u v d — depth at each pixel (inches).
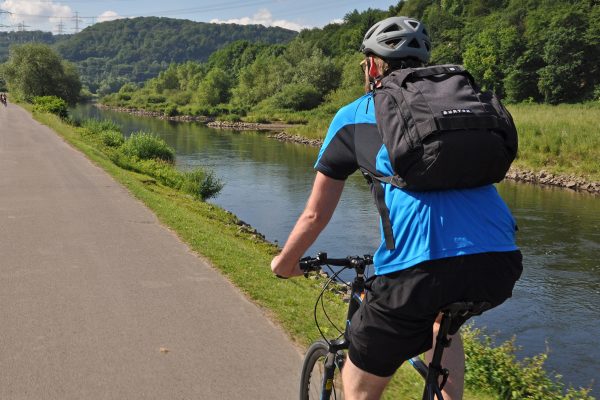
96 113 4185.5
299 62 4552.2
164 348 173.2
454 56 3976.4
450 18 4751.5
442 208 74.1
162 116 4131.4
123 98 6018.7
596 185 1161.4
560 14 3041.3
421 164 72.1
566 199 1034.7
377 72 87.1
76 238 315.6
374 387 83.1
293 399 145.3
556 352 396.8
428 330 79.4
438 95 75.2
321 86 3934.5
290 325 197.2
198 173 832.3
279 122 3299.7
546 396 179.5
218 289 233.5
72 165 660.7
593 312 475.2
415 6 5925.2
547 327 442.3
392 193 76.1
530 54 2994.6
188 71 6461.6
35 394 143.5
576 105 2517.2
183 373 157.4
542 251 668.1
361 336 80.5
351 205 874.8
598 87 2753.4
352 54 4488.2
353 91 3405.5
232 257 290.7
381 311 77.7
